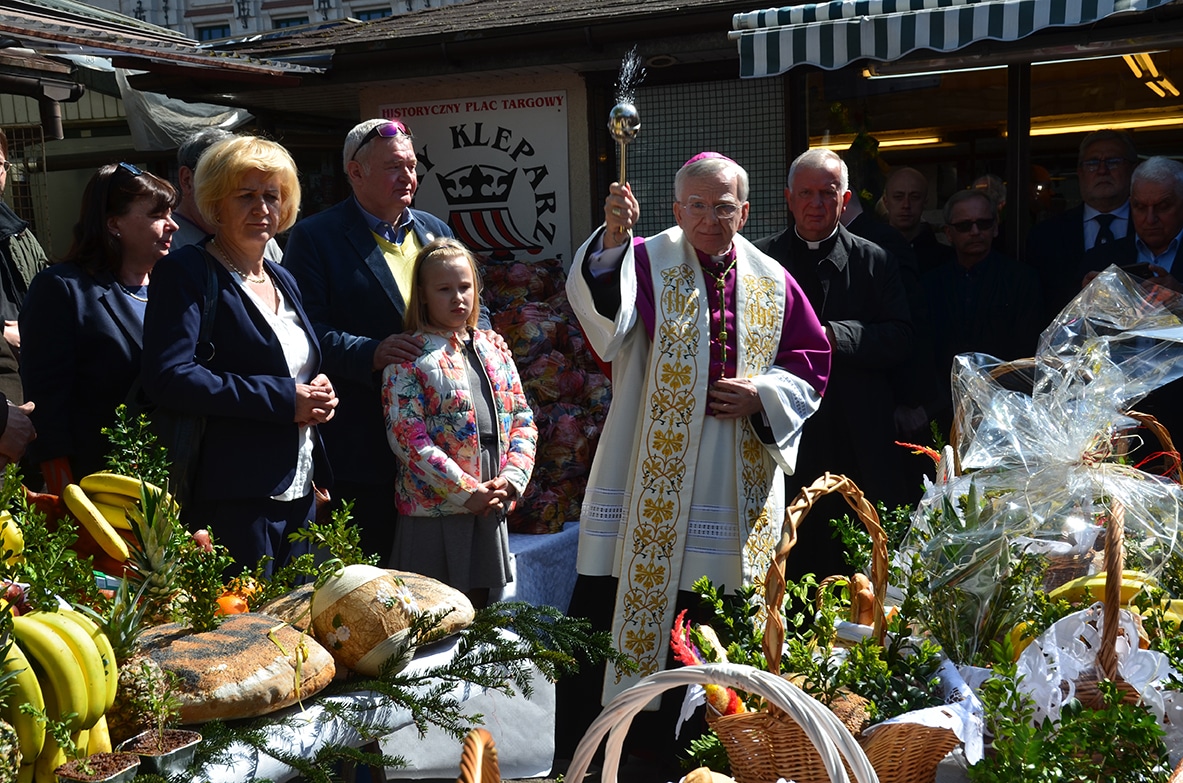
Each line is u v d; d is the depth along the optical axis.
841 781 1.46
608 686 3.54
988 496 2.29
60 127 5.57
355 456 3.73
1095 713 1.67
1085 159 4.98
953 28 4.33
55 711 1.58
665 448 3.48
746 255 3.63
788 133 5.65
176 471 3.00
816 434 4.35
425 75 5.95
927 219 5.41
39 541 1.97
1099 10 4.13
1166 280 4.38
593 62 5.63
